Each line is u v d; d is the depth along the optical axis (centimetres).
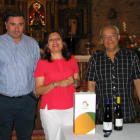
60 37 225
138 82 231
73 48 898
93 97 173
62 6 892
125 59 229
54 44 220
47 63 221
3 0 864
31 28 862
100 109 235
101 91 234
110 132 174
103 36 226
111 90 228
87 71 243
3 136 240
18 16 231
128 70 228
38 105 353
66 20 891
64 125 200
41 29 863
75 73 235
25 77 238
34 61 250
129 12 896
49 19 875
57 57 227
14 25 231
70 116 216
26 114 244
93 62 238
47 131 214
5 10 862
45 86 210
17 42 242
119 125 180
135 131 178
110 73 229
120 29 900
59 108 213
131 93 231
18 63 235
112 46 224
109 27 225
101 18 907
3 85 232
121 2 899
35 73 224
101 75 233
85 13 890
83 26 891
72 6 890
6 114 236
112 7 904
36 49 255
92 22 909
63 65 223
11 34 234
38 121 353
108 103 189
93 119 174
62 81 204
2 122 237
